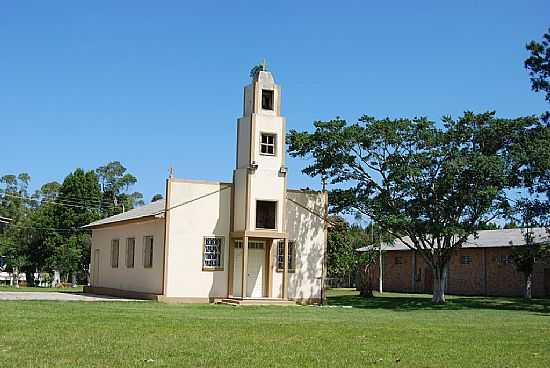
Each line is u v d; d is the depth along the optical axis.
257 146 34.84
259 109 35.16
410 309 34.00
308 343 15.20
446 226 37.25
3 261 76.44
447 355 13.83
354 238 60.56
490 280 54.28
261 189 34.62
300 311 29.08
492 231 59.88
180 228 34.31
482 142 37.44
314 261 36.62
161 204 39.19
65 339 14.72
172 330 17.30
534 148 35.47
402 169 36.81
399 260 63.94
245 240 34.00
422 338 16.98
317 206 37.16
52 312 22.97
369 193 38.12
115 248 41.88
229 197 35.44
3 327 16.94
